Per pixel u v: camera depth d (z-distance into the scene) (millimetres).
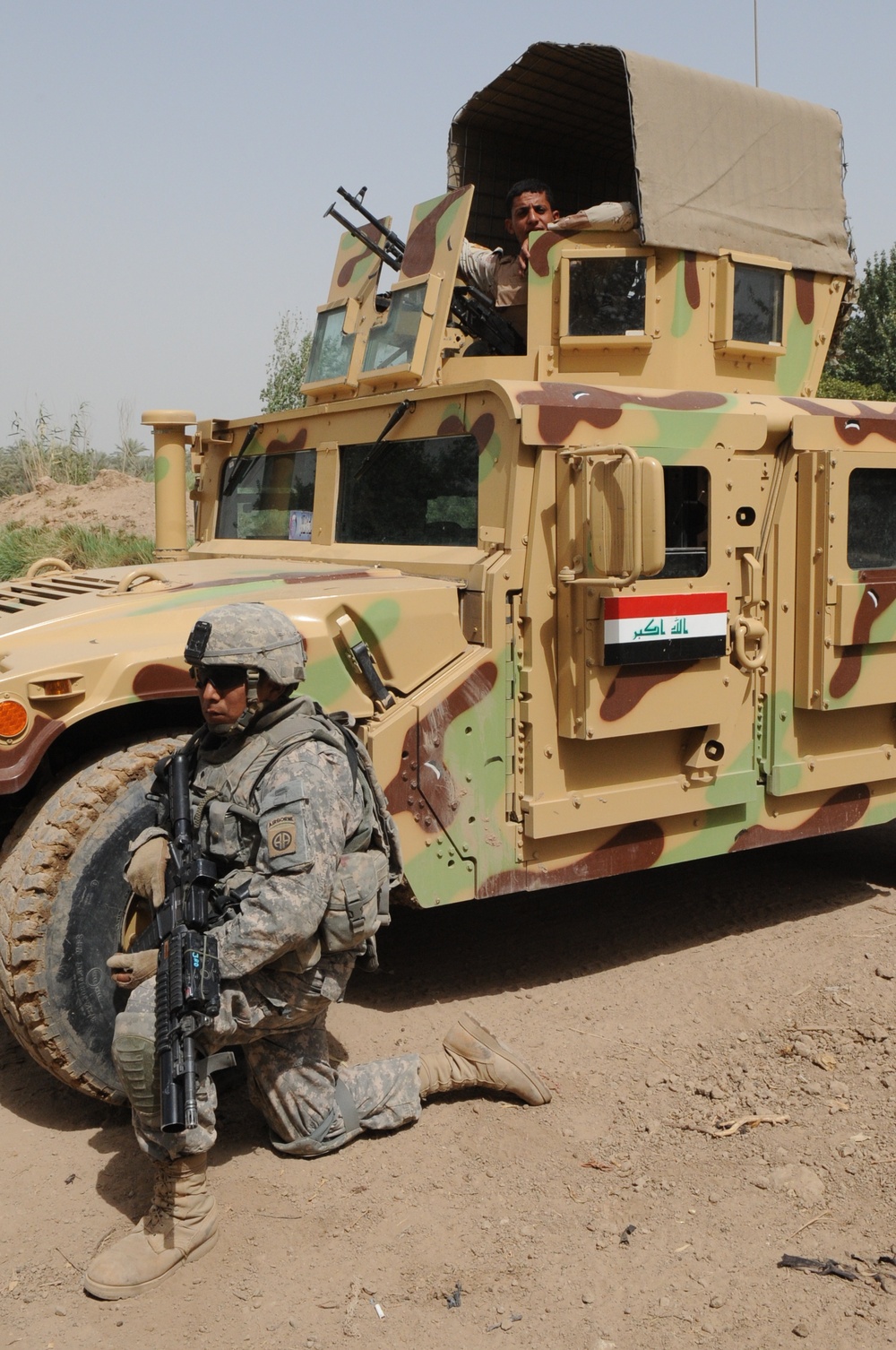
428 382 4820
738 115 4992
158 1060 2596
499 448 4000
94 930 3270
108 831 3283
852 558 4699
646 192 4652
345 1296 2645
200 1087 2742
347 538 4902
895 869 5801
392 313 5082
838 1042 3807
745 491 4410
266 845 2732
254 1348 2488
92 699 3301
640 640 4090
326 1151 3164
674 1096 3520
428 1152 3217
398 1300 2631
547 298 4758
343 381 5352
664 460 4164
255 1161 3189
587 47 4965
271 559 5133
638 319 4758
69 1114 3518
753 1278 2676
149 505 17906
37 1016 3213
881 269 28719
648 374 4852
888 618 4742
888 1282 2639
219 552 5656
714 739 4480
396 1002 4223
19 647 3492
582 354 4801
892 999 4125
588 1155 3217
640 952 4734
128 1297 2664
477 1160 3176
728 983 4363
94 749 3508
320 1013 3064
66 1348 2498
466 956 4711
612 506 3775
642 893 5508
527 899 5430
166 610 3746
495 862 4059
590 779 4215
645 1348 2459
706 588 4293
